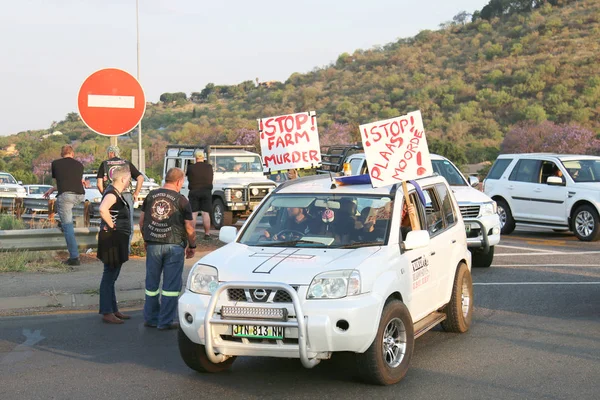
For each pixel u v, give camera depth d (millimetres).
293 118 11469
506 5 163375
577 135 71750
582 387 6539
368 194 7574
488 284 11820
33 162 85812
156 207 8727
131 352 7848
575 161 18875
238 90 180625
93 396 6387
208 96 176125
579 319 9320
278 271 6398
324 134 66188
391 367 6617
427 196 8352
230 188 20406
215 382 6781
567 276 12562
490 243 13469
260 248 7109
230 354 6445
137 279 11461
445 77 128375
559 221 18453
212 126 106250
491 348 7949
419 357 7605
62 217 12555
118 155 11922
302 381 6785
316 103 126125
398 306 6711
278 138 11484
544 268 13484
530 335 8516
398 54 144625
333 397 6309
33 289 10531
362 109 115500
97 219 19422
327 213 7438
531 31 140625
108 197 9000
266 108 128750
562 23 140625
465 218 13461
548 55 121688
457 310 8461
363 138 7605
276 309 6227
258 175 22109
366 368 6434
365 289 6340
